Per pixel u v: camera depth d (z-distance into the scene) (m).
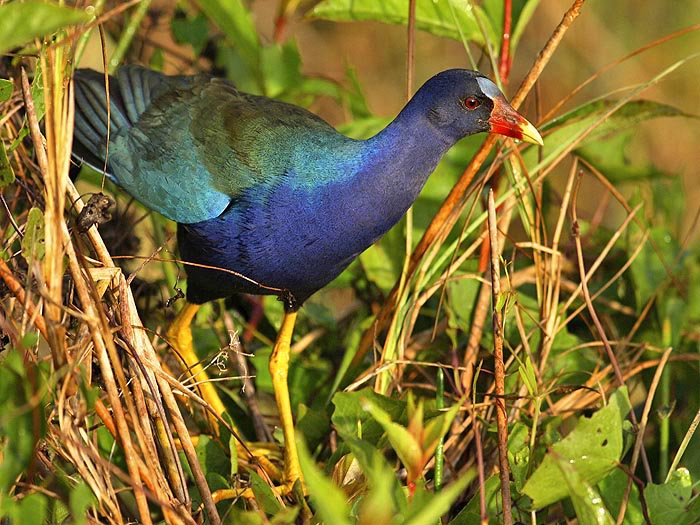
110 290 6.43
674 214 10.05
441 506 4.60
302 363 8.65
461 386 7.91
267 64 10.34
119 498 7.04
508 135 7.63
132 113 8.52
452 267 8.02
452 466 7.41
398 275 8.92
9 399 5.35
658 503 6.26
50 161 5.58
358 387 8.09
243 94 8.48
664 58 14.41
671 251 9.12
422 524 4.60
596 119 8.67
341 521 4.78
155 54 10.30
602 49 14.40
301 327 9.05
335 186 7.44
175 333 8.30
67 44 6.05
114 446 6.82
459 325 8.26
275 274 7.73
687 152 14.05
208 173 7.75
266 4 14.62
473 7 8.44
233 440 7.02
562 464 5.75
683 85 14.33
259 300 9.12
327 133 7.60
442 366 7.32
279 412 7.89
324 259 7.66
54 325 5.59
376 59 14.95
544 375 8.16
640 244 8.68
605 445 6.02
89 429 6.55
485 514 5.71
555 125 8.77
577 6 7.68
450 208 8.02
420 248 8.07
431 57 14.88
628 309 8.97
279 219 7.52
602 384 8.40
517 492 6.43
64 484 5.76
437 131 7.61
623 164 9.95
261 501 6.41
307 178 7.46
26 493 5.75
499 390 6.29
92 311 5.75
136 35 10.56
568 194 8.38
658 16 14.59
